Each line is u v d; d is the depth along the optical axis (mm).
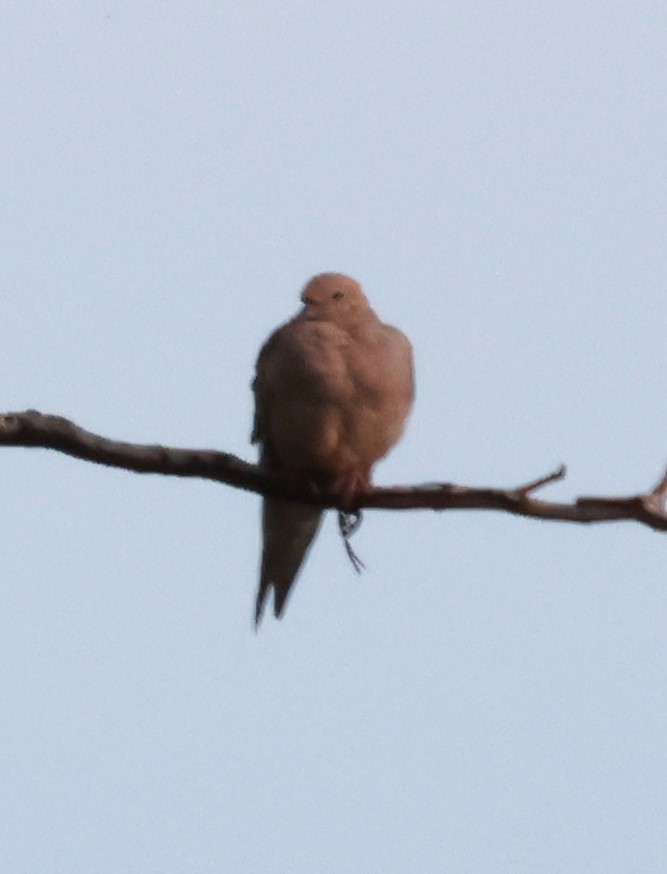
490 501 9789
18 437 9148
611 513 9523
